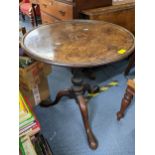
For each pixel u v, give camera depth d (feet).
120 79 6.35
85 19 5.13
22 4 11.44
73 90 4.42
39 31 4.06
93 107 5.21
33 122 3.17
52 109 5.20
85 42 3.59
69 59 3.03
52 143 4.26
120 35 3.86
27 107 3.43
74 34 3.94
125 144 4.22
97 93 5.68
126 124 4.70
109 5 5.77
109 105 5.29
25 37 3.76
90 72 6.17
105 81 6.21
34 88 4.75
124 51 3.22
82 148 4.15
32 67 4.41
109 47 3.38
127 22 5.88
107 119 4.84
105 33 3.97
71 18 5.45
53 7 6.21
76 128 4.63
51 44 3.51
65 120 4.86
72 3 5.23
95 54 3.16
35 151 3.15
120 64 7.13
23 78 4.37
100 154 4.02
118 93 5.72
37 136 3.61
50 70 5.21
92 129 4.57
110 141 4.29
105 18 5.39
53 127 4.66
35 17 9.87
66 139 4.36
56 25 4.40
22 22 11.60
